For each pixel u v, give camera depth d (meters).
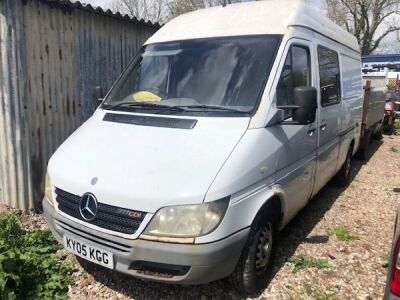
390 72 20.03
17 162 5.30
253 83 3.66
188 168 3.03
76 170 3.30
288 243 4.59
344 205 5.96
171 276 2.95
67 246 3.34
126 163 3.18
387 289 2.38
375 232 4.98
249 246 3.29
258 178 3.29
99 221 3.06
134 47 7.09
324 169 5.18
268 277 3.75
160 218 2.86
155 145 3.29
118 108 4.04
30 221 5.20
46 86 5.53
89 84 6.25
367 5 33.53
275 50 3.83
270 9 4.36
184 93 3.86
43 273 3.69
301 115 3.55
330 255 4.31
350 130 6.50
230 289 3.64
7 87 5.10
